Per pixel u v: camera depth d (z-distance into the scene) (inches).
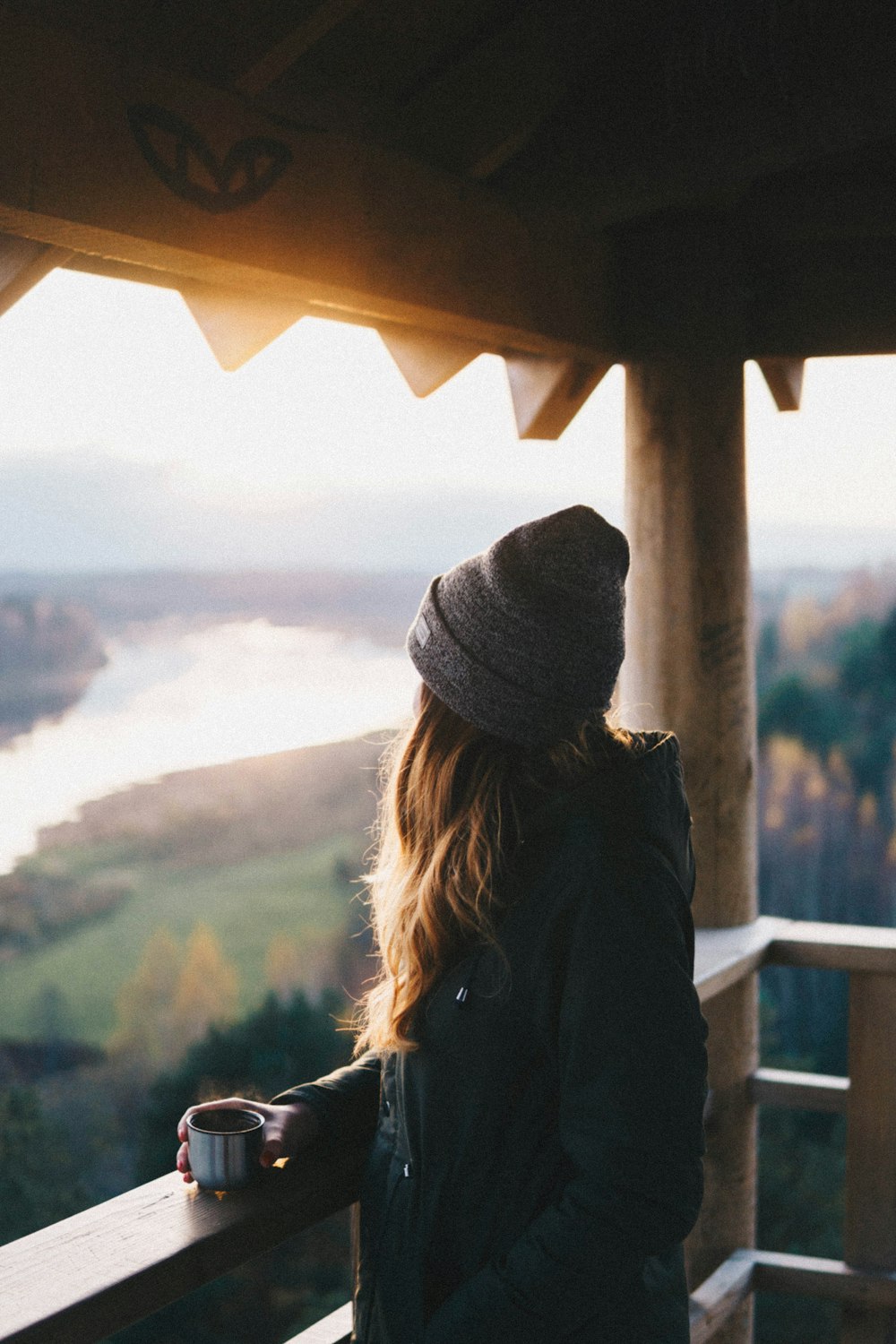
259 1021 896.9
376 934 45.2
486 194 83.0
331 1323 54.7
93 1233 42.2
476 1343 37.2
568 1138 36.4
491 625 39.8
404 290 75.6
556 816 38.4
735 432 97.1
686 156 80.0
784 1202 730.8
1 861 1280.8
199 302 72.7
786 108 76.3
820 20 74.6
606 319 95.7
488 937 38.4
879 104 73.6
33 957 1192.8
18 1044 1093.8
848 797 1386.6
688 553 96.6
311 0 61.4
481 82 78.7
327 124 71.7
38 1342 36.5
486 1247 39.0
